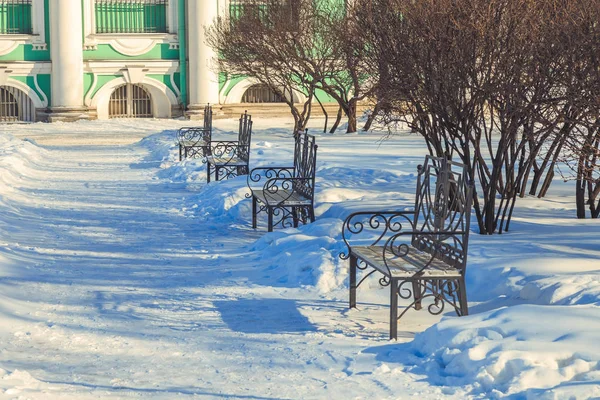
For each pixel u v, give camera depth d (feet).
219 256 44.78
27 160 95.25
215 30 152.56
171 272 40.93
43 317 32.24
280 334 29.96
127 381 24.80
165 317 32.53
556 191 65.16
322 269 37.40
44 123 174.29
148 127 164.55
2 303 33.04
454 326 26.02
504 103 44.88
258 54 127.75
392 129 136.15
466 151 46.19
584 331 24.59
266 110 184.34
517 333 24.91
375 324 31.42
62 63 176.96
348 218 34.71
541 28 41.88
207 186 70.44
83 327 30.99
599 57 39.29
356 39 67.21
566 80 40.83
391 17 50.55
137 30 184.14
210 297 35.76
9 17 179.01
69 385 24.31
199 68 180.96
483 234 45.16
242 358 27.12
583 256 36.58
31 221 56.85
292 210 52.95
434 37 45.70
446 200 33.42
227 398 23.27
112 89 182.91
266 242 45.91
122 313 33.04
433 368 24.45
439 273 30.04
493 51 43.70
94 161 101.71
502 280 34.09
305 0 127.65
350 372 25.17
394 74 50.34
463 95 46.21
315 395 23.32
